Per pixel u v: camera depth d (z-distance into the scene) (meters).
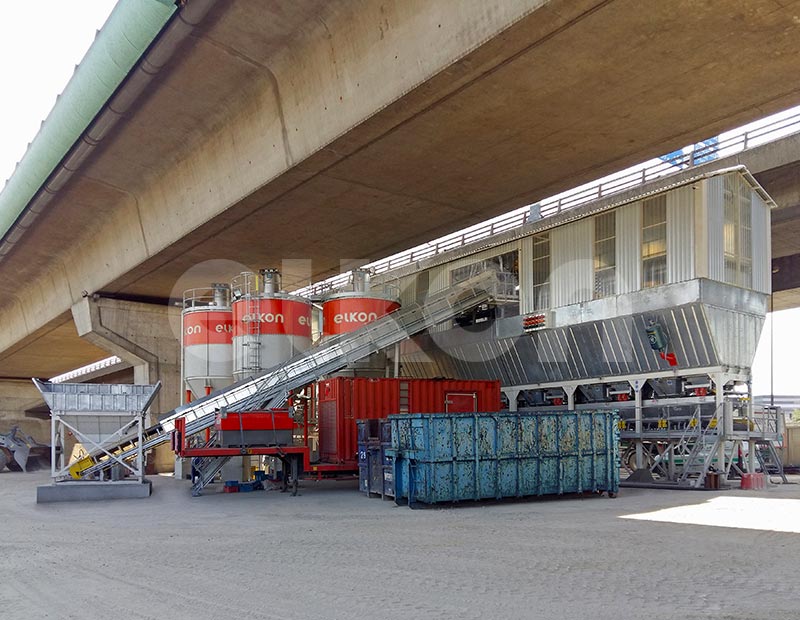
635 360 27.05
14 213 35.94
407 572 10.23
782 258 39.16
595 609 7.84
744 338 25.58
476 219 30.95
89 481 25.52
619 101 19.59
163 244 32.56
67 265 44.34
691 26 15.91
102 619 7.90
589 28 15.84
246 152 25.36
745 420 25.42
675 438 25.89
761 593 8.59
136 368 44.19
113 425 26.27
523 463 21.34
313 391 31.20
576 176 25.81
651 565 10.41
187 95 24.36
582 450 22.14
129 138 27.62
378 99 19.33
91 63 22.89
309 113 21.91
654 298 25.45
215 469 25.47
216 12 19.75
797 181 29.80
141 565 11.41
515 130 21.36
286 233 31.62
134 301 43.78
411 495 20.06
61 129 27.02
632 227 26.55
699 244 24.23
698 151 32.16
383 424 22.34
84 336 43.28
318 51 20.84
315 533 14.82
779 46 16.88
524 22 15.49
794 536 13.15
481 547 12.41
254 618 7.77
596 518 16.45
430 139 21.70
